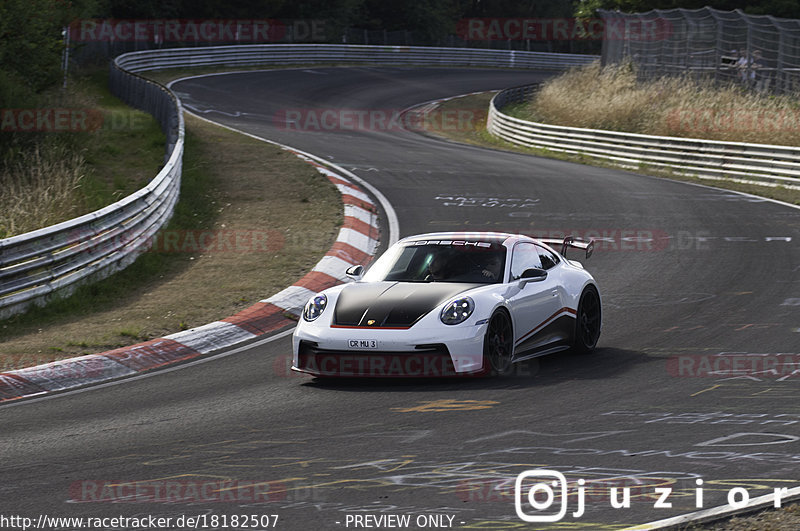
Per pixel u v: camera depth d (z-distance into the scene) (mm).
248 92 165625
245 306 44500
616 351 35094
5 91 89125
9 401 31391
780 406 26031
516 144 127312
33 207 61781
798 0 164250
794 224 63719
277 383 31703
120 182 81000
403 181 84625
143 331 39969
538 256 35094
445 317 29938
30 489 21031
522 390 28953
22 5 102875
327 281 50312
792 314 39719
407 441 23688
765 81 121562
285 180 81438
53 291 46938
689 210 70438
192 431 25797
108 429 26516
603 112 129125
